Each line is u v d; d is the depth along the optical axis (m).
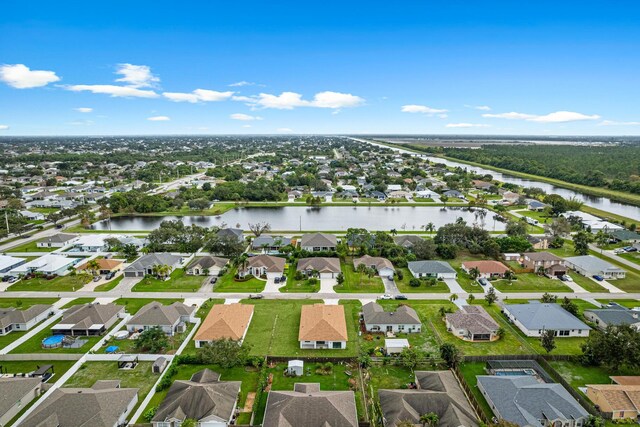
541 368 66.50
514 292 98.62
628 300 94.12
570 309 85.31
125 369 66.31
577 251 126.31
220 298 93.75
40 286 100.44
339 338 73.00
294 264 116.75
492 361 67.75
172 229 132.12
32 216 175.50
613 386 58.75
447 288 100.75
